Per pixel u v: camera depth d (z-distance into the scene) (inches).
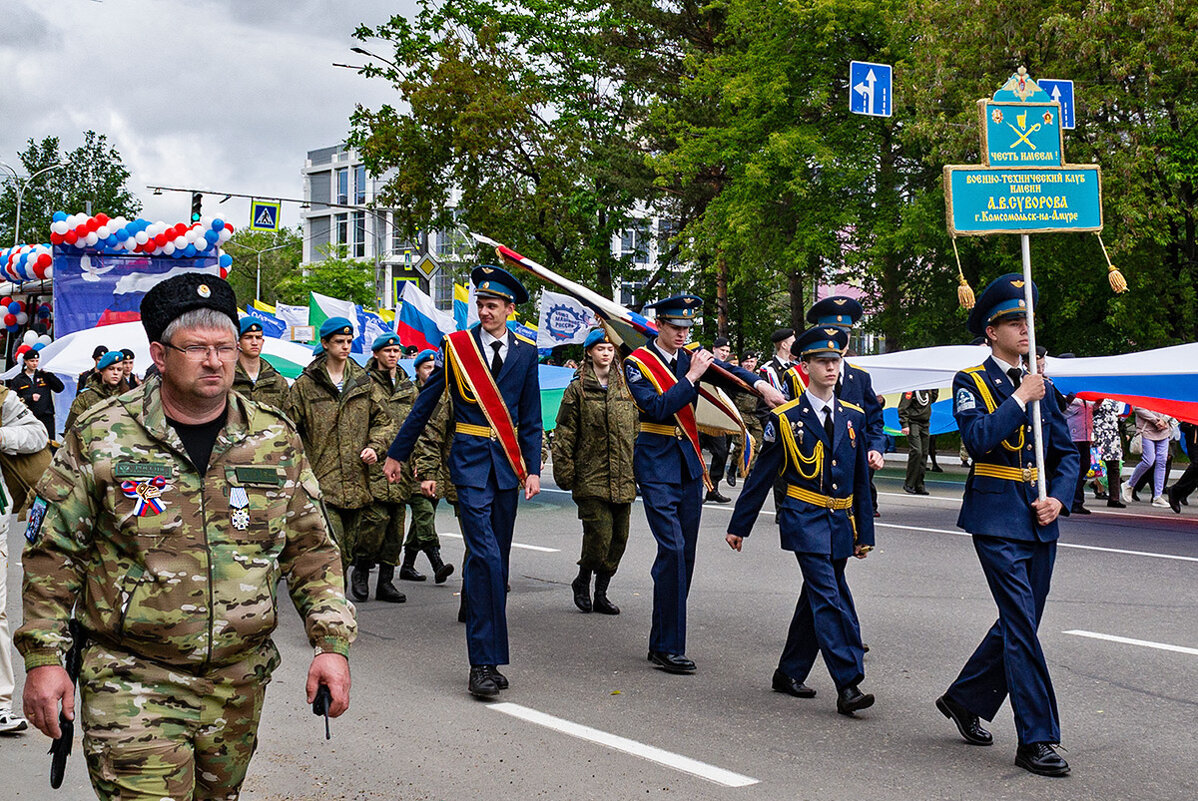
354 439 341.1
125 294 684.7
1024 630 199.0
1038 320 1039.0
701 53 1259.2
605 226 1378.0
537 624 317.4
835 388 280.4
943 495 672.4
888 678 256.7
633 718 228.1
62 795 185.5
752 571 395.9
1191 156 826.2
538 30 1333.7
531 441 262.7
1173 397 512.4
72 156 2706.7
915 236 962.1
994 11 856.9
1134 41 826.8
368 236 4104.3
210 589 113.0
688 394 262.5
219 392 114.0
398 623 321.1
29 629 110.2
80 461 112.5
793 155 1002.1
